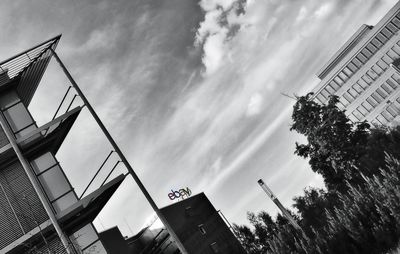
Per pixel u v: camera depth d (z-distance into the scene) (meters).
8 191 11.30
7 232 10.54
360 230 19.97
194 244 32.03
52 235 10.95
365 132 32.66
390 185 20.17
